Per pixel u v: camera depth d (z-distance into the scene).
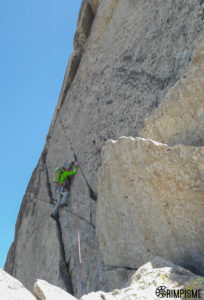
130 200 4.71
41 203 9.95
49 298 2.98
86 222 7.28
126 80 7.54
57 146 9.94
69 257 7.38
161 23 6.93
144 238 4.55
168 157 3.94
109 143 5.02
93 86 8.84
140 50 7.37
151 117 4.80
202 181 3.61
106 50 8.88
